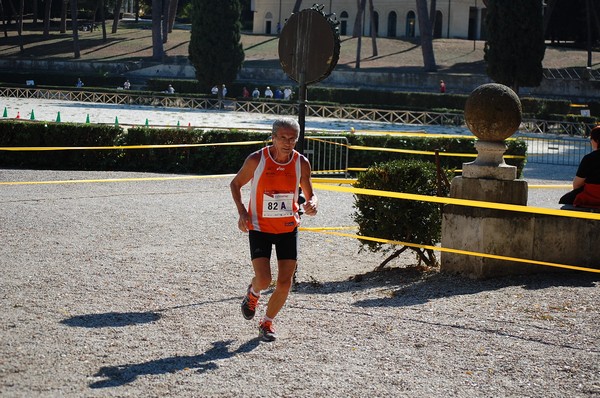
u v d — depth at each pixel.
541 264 8.66
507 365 5.78
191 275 8.85
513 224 8.71
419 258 9.64
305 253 10.87
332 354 6.02
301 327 6.77
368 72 67.19
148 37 89.31
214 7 53.72
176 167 21.30
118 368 5.60
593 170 9.22
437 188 9.36
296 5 74.56
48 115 39.75
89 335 6.37
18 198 14.74
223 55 53.94
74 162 21.09
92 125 21.20
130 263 9.38
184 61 75.25
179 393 5.14
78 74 71.44
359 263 10.27
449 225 8.95
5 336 6.25
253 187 6.46
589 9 71.69
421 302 7.66
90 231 11.52
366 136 21.27
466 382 5.44
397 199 9.44
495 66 47.28
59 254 9.77
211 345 6.21
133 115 42.56
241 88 60.75
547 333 6.52
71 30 98.25
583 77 63.34
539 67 46.78
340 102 57.47
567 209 9.23
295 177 6.45
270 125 39.12
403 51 79.62
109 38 88.94
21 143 20.91
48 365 5.61
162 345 6.18
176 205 14.45
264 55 78.69
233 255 10.16
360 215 9.87
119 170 21.25
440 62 74.12
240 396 5.11
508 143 20.52
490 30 47.25
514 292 7.94
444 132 39.53
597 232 9.07
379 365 5.77
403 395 5.18
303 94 9.13
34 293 7.72
